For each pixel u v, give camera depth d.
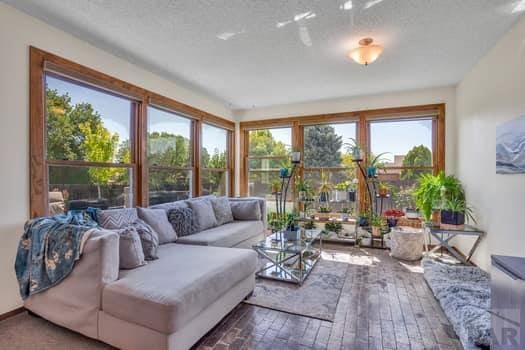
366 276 3.12
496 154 2.80
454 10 2.24
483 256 3.17
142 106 3.45
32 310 2.12
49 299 2.00
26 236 2.14
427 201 3.77
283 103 5.16
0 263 2.15
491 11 2.25
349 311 2.32
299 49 2.94
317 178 5.07
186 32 2.59
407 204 4.51
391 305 2.42
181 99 4.12
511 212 2.55
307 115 5.07
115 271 1.88
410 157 4.50
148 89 3.53
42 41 2.40
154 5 2.17
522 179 2.37
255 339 1.92
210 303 1.94
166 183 3.93
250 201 4.52
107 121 3.09
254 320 2.18
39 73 2.38
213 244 3.11
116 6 2.19
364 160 4.69
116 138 3.19
